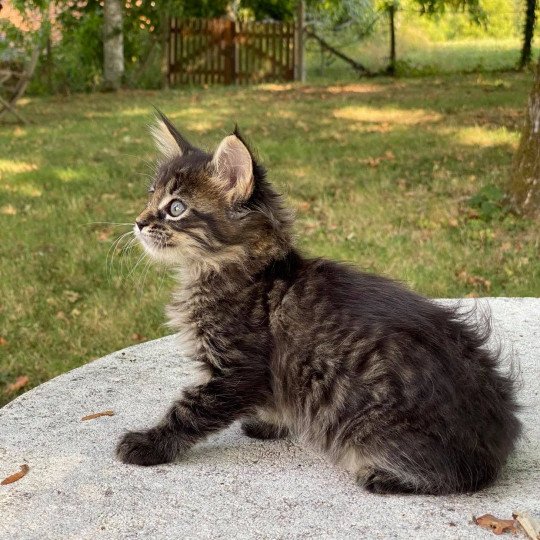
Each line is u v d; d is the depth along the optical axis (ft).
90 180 6.16
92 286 4.31
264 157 6.68
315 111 8.93
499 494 1.98
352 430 1.97
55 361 3.64
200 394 2.11
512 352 2.81
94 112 9.36
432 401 1.91
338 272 2.13
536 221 4.95
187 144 2.38
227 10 12.69
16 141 7.71
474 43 15.81
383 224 5.04
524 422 2.38
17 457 2.19
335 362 1.98
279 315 2.06
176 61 12.28
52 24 11.01
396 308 2.03
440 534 1.82
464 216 5.09
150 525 1.88
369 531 1.84
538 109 4.91
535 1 12.65
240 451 2.22
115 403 2.53
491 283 4.17
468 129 7.55
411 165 6.38
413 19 14.82
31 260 4.61
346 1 13.09
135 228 2.25
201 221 2.14
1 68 10.29
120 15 11.62
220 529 1.86
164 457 2.14
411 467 1.94
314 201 5.52
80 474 2.10
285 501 1.96
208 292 2.11
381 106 9.12
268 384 2.08
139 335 3.81
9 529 1.87
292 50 12.31
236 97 10.34
